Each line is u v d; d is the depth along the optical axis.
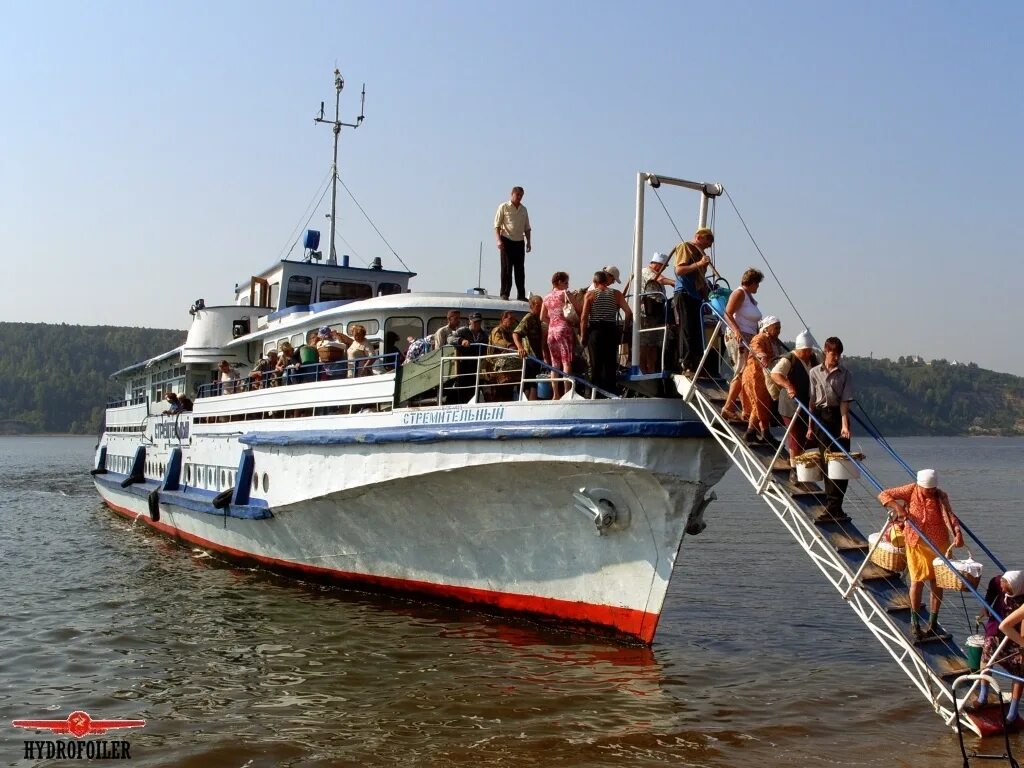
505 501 13.92
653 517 12.73
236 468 19.83
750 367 11.54
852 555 10.77
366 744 10.21
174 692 12.12
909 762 9.66
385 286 24.12
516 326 14.89
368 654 13.59
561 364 13.21
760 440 11.59
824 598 18.80
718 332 12.73
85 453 111.75
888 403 197.62
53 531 29.67
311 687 12.20
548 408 12.91
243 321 24.89
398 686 12.16
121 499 30.91
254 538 19.19
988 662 9.78
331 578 17.59
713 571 22.31
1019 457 108.81
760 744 10.20
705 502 13.04
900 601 10.47
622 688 12.02
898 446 162.75
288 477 17.44
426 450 14.29
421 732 10.55
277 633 14.95
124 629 15.52
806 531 11.08
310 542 17.52
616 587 13.30
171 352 26.94
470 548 14.82
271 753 9.99
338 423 16.27
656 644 14.64
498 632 14.57
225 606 17.05
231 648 14.17
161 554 23.73
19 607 17.39
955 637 15.27
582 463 12.66
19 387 179.25
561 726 10.70
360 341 16.81
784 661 13.68
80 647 14.41
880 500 10.47
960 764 9.61
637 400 12.50
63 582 19.95
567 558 13.74
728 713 11.20
